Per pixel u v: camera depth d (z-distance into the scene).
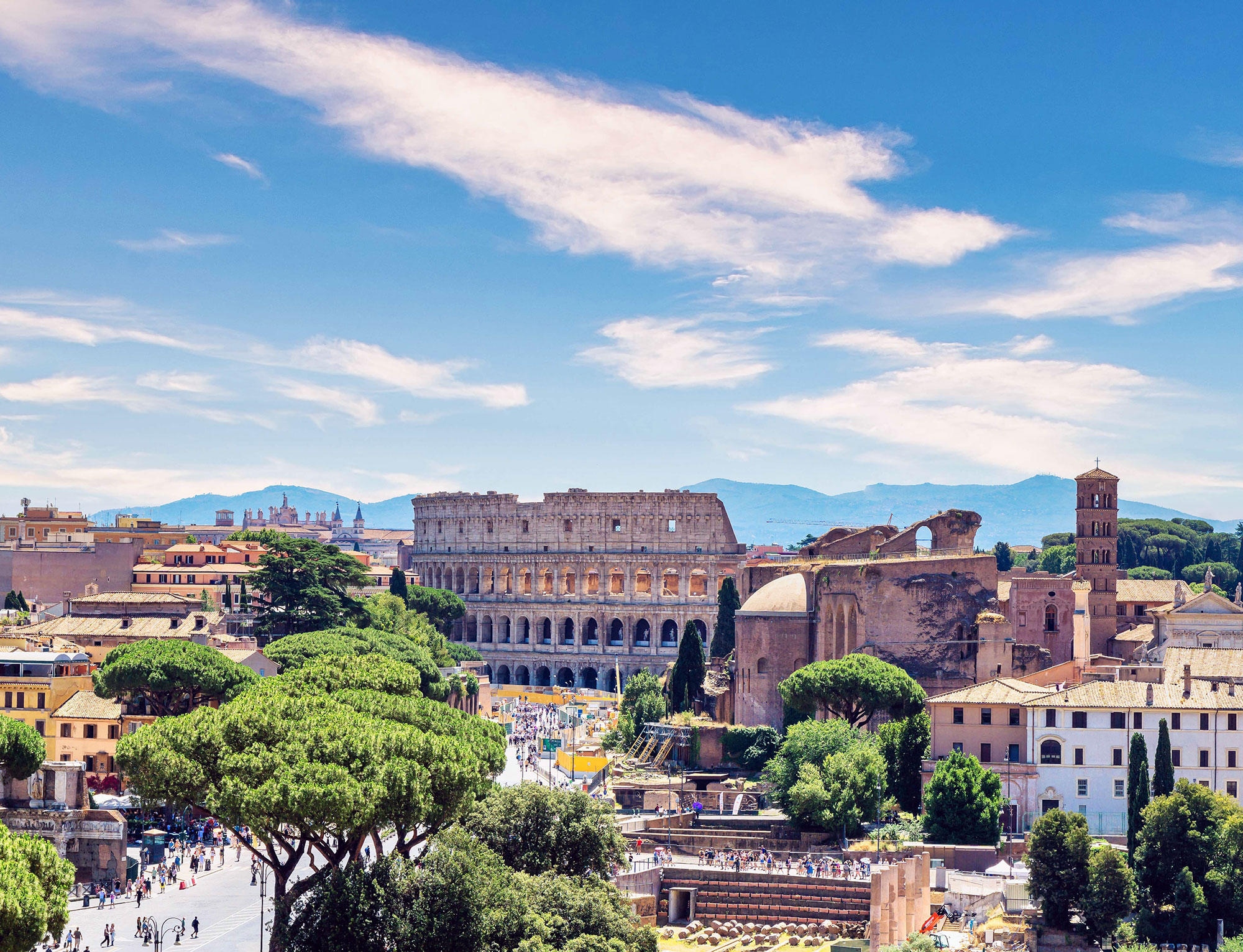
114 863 134.38
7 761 130.88
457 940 93.25
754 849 151.25
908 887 130.00
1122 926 127.75
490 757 114.81
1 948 71.81
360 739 97.81
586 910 101.75
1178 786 134.62
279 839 96.25
